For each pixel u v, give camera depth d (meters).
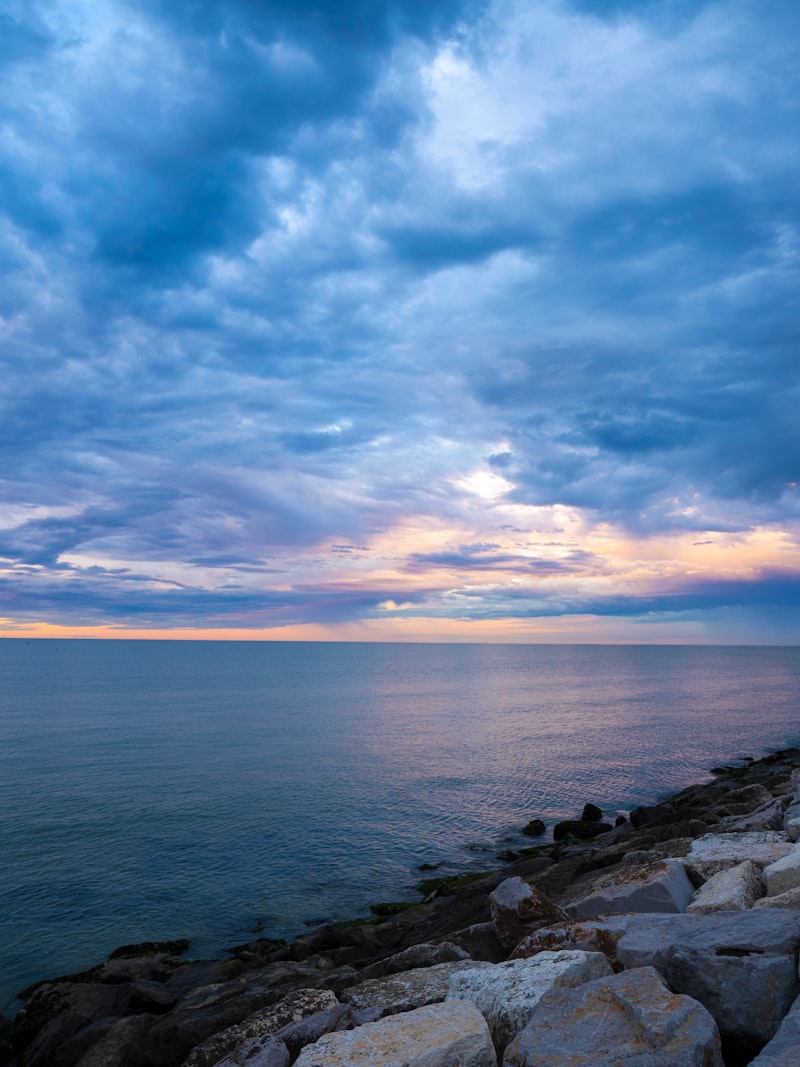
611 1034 5.39
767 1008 5.78
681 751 55.00
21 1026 14.16
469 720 73.31
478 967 9.15
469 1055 5.84
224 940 20.41
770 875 9.58
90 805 35.72
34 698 94.31
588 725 69.75
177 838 30.30
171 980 15.53
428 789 39.94
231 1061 7.62
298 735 61.22
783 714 82.94
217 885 24.81
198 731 63.31
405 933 16.28
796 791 22.00
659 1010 5.42
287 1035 7.77
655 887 10.06
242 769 45.38
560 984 6.63
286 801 36.81
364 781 41.88
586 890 14.71
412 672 181.88
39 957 19.31
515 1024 6.29
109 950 19.78
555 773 45.12
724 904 8.70
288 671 181.00
